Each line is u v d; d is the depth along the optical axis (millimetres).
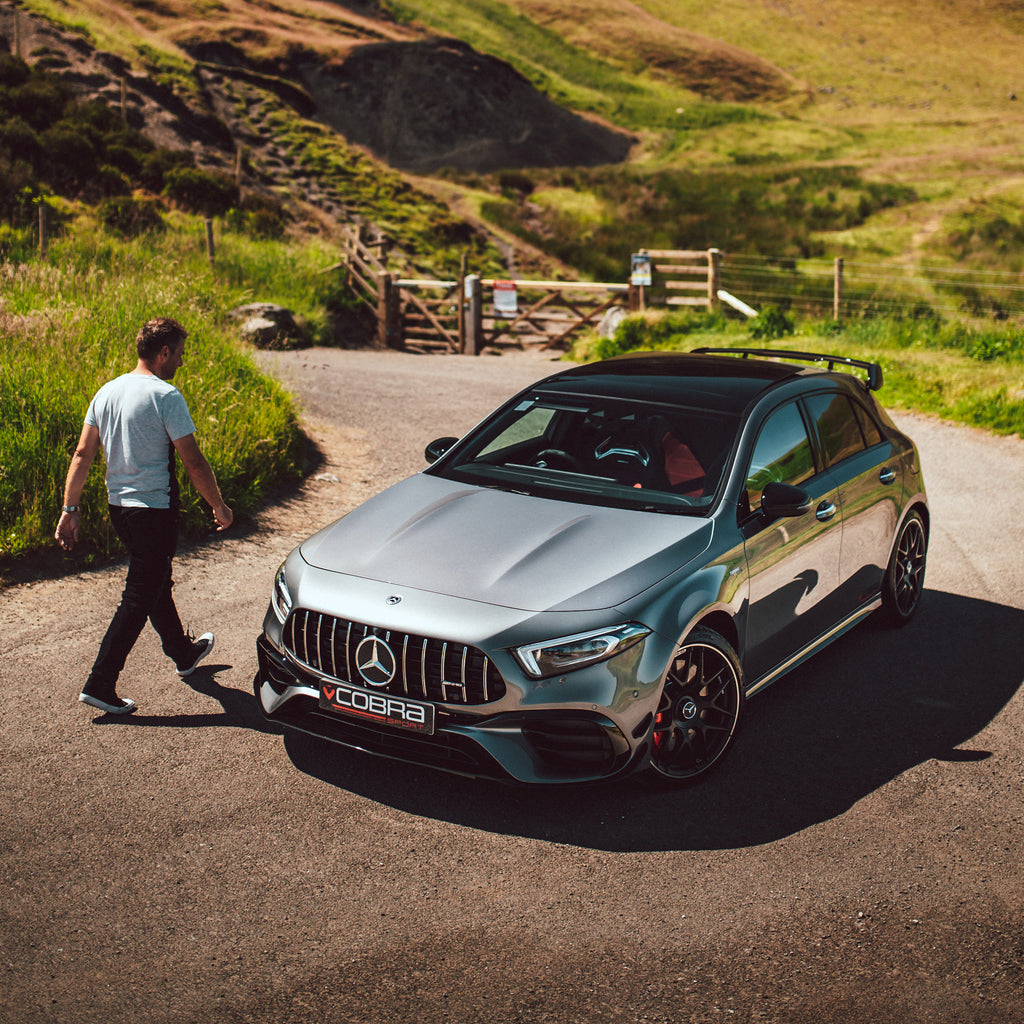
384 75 59000
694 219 39906
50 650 5191
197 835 3680
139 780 4039
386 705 3729
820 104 87000
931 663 5367
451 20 89750
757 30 109312
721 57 93000
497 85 63688
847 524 5070
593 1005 2877
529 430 4957
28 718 4508
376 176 40344
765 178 48781
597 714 3623
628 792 4055
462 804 3928
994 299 23734
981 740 4504
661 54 92562
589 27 96062
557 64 86812
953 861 3582
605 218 41156
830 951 3109
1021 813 3898
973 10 120688
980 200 43312
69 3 47375
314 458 9211
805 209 41594
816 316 20266
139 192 26609
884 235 37531
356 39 67312
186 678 4957
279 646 4062
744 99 86562
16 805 3838
